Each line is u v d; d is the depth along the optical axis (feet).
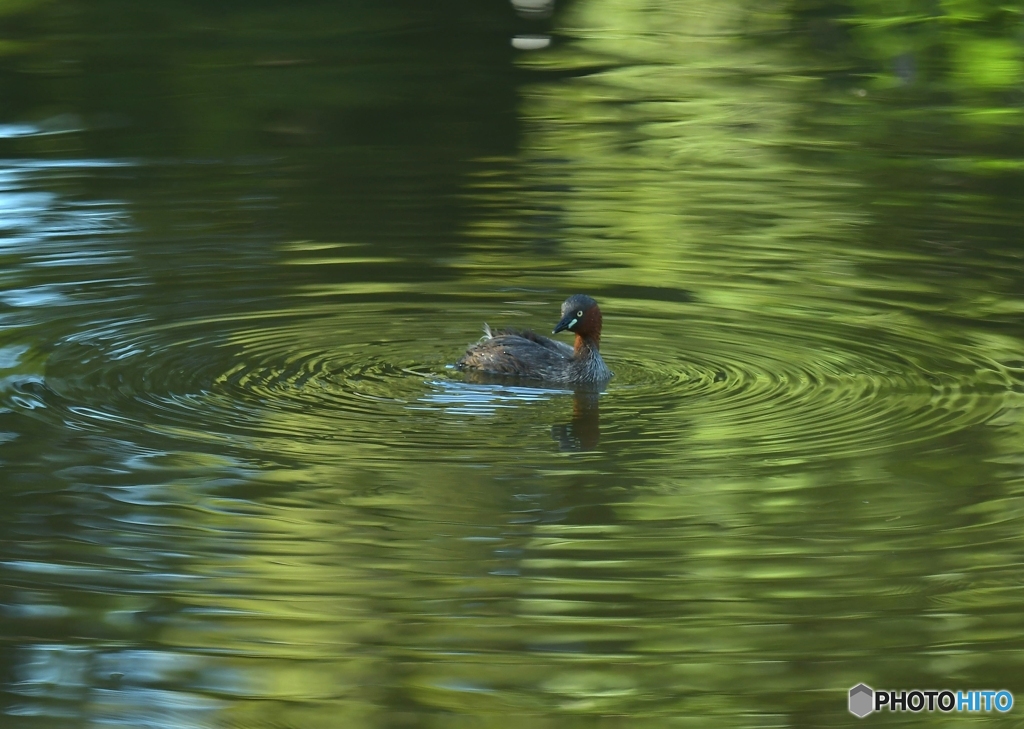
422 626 35.32
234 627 35.22
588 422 47.32
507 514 40.65
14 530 39.29
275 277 62.59
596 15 125.90
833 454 44.57
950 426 46.73
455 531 39.68
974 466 43.62
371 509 40.86
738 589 36.88
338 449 44.75
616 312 58.85
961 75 104.37
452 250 66.59
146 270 63.10
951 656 34.14
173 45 113.60
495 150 84.99
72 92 97.81
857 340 55.72
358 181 78.33
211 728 31.99
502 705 32.76
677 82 102.89
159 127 89.61
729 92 100.12
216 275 62.64
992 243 67.72
